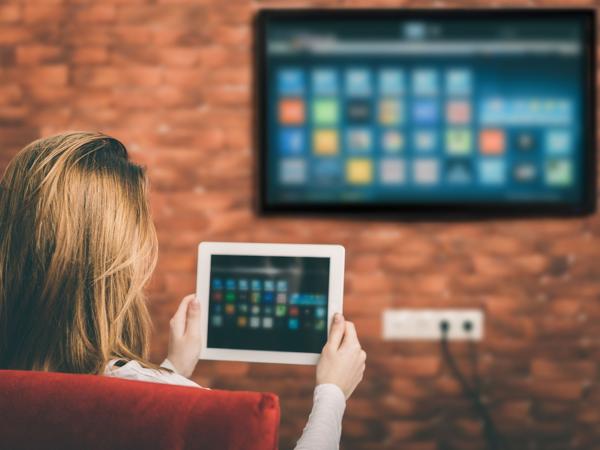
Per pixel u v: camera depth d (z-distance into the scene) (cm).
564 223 227
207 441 60
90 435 62
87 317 80
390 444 227
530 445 228
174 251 230
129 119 229
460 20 223
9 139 229
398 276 227
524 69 224
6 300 80
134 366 77
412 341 227
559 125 224
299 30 225
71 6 228
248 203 229
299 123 226
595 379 228
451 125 225
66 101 229
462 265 227
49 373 67
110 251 80
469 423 227
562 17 222
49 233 79
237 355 103
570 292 227
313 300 103
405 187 226
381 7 226
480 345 227
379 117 225
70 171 81
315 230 228
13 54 229
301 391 228
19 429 63
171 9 228
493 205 224
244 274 105
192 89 228
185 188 229
